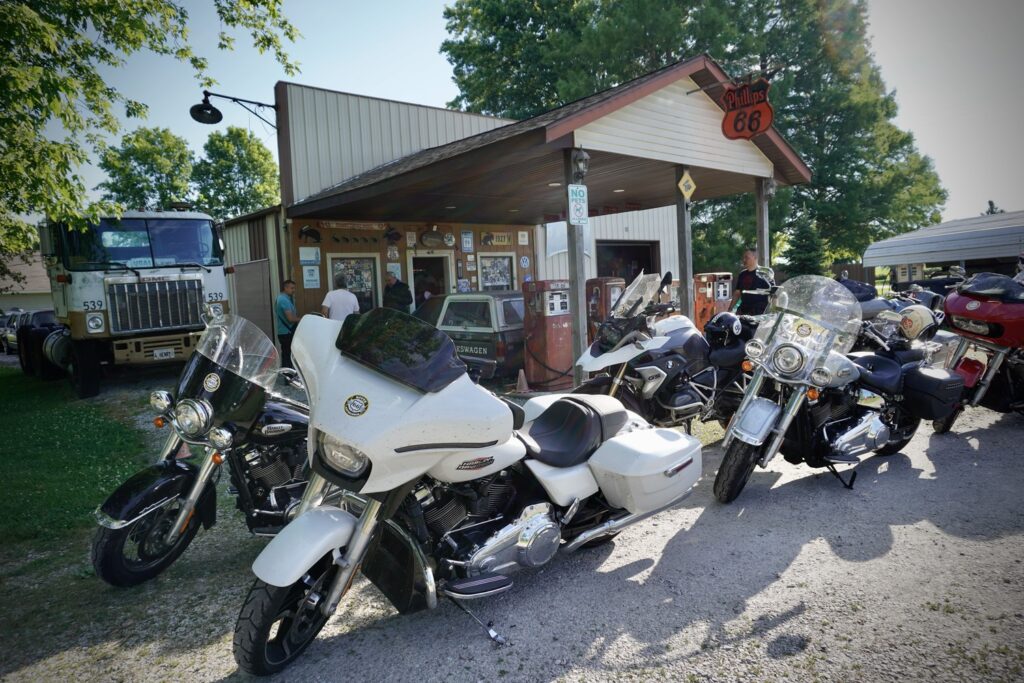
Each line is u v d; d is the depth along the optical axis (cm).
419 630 320
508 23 3206
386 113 1488
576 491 354
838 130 2844
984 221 2311
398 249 1480
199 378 359
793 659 279
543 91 3155
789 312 446
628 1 2511
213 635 326
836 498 464
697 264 2709
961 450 559
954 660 271
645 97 908
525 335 971
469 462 293
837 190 2944
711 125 1027
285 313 1170
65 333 1134
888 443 535
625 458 361
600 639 304
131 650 315
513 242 1691
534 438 377
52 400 1084
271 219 1380
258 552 430
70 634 332
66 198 712
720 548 394
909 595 326
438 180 939
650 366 532
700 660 283
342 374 272
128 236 1060
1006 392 602
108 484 589
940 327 710
